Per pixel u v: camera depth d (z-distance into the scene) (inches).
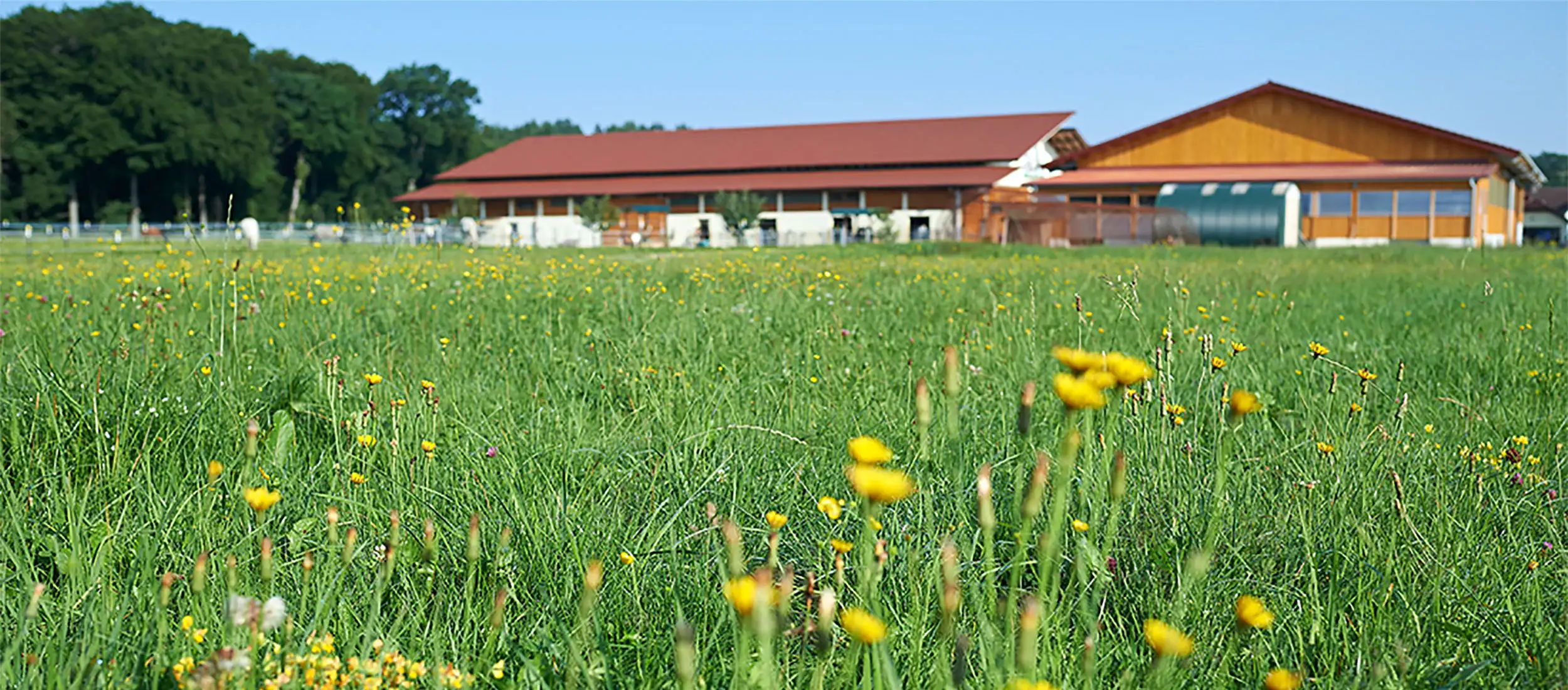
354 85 4338.1
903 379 221.0
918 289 461.1
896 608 107.9
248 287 326.0
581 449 157.6
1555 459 161.0
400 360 242.5
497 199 2484.0
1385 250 1150.3
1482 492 140.6
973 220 2033.7
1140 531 129.0
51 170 3260.3
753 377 219.0
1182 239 1630.2
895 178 2210.9
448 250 837.8
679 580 115.7
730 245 2149.4
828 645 67.5
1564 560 124.0
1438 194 1706.4
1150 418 155.6
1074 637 99.2
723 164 2381.9
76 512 126.2
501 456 150.5
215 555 114.0
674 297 396.8
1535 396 212.1
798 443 163.9
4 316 275.0
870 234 2154.3
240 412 168.1
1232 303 389.7
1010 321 297.1
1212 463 146.6
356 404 181.9
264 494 84.7
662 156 2511.1
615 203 2389.3
